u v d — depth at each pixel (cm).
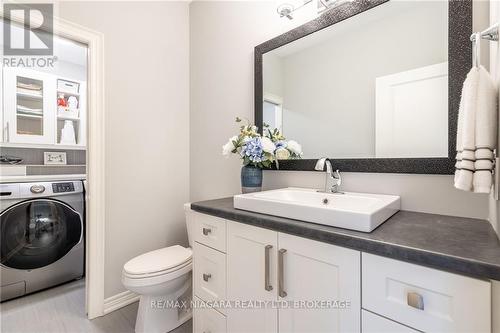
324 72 135
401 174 111
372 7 119
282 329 91
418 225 84
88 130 164
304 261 84
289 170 149
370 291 70
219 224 114
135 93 185
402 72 111
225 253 111
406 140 110
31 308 176
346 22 128
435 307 60
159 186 199
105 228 170
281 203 94
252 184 146
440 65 102
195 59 212
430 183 104
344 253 75
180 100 213
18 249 187
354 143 125
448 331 58
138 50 187
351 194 117
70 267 214
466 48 95
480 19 94
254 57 165
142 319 146
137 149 186
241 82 175
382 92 117
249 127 152
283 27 152
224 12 187
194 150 213
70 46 253
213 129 196
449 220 91
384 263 67
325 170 129
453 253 58
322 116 136
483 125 63
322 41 136
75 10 159
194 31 213
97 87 166
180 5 214
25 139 246
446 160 98
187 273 155
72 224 215
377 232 75
